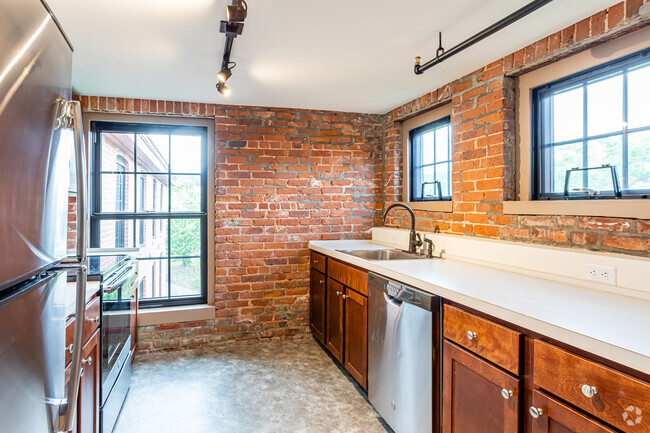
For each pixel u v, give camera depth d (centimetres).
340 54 229
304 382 266
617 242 168
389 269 208
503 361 132
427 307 169
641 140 167
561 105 207
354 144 372
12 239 63
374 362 222
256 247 347
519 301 140
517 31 194
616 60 177
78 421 150
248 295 346
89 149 315
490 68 238
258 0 168
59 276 87
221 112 338
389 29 197
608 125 182
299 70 255
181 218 342
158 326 324
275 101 330
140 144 335
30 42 69
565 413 109
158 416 221
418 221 322
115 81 274
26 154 68
